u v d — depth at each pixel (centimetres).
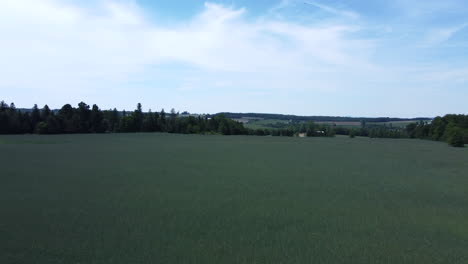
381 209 2378
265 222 2038
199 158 5234
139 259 1482
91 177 3334
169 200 2489
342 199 2652
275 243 1714
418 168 4603
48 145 7144
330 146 8925
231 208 2316
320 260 1532
